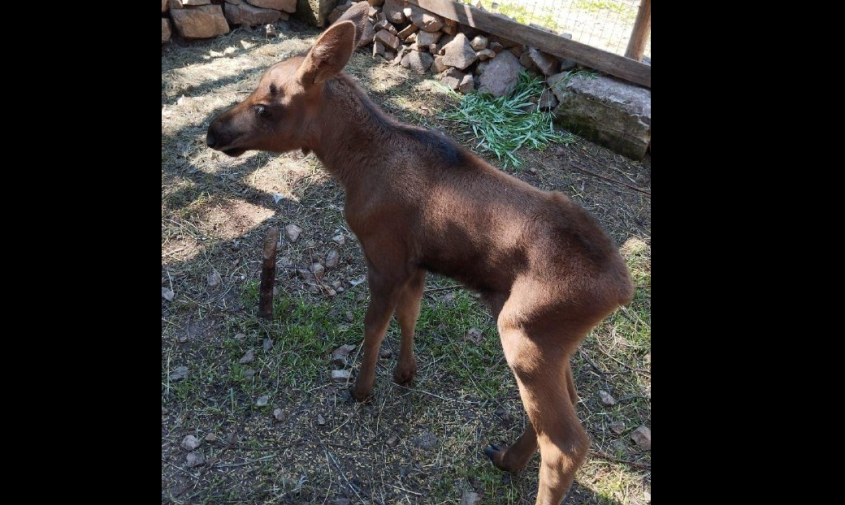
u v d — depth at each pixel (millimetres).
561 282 1138
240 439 1399
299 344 1603
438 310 1733
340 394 1512
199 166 2078
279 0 2803
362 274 1816
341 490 1334
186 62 2537
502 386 1570
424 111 2453
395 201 1273
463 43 2578
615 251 1182
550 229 1164
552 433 1189
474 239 1212
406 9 2652
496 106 2527
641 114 2322
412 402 1521
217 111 2297
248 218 1935
